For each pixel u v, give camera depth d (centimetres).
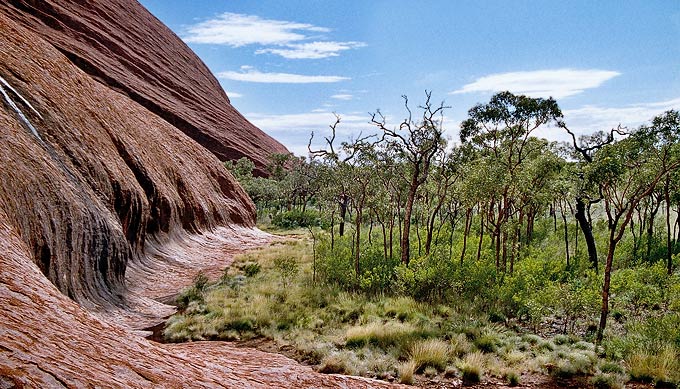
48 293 596
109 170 1955
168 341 1292
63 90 2103
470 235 3075
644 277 1964
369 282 1842
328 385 765
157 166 2969
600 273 2225
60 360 389
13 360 341
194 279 2150
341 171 2384
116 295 1529
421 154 2198
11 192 1092
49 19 7644
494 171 2139
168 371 527
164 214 2631
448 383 1011
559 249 2914
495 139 2536
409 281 1777
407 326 1320
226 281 2059
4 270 573
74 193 1476
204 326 1381
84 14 8831
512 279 1736
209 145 9125
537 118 2317
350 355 1120
